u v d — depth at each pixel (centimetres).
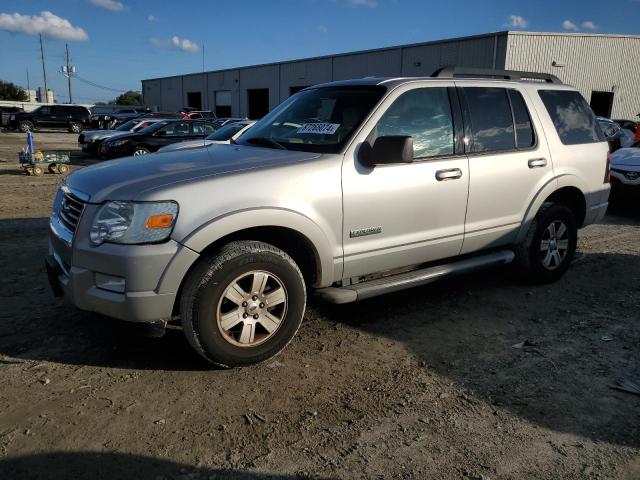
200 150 424
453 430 296
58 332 406
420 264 457
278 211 347
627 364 377
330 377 352
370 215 393
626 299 509
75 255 329
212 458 269
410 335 420
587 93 3167
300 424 299
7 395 320
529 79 549
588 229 838
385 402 323
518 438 290
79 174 380
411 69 3503
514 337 420
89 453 270
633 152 967
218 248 340
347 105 421
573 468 267
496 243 488
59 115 3803
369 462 269
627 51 3144
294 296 363
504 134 483
